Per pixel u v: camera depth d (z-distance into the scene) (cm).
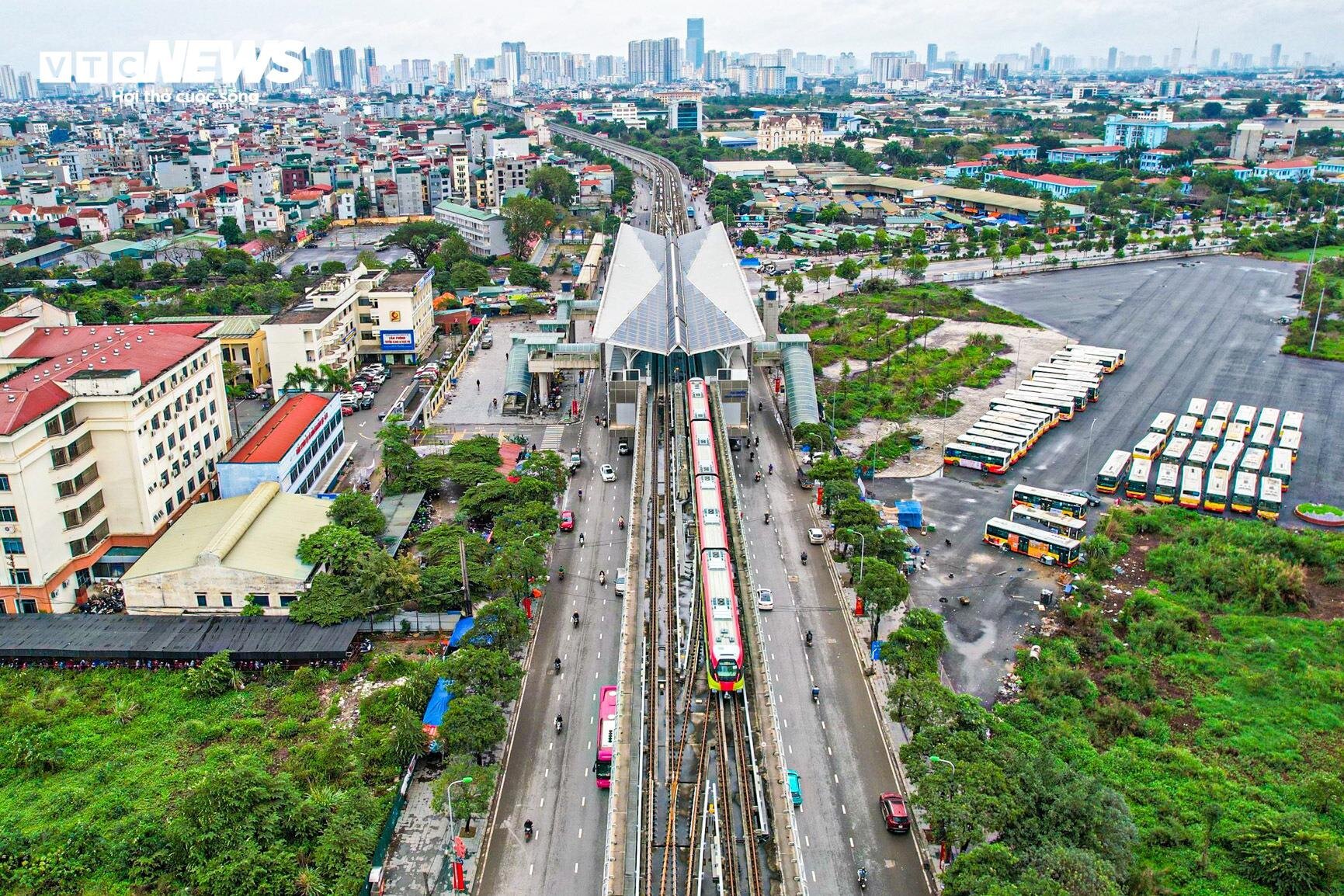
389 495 18412
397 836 10581
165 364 17175
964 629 14538
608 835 10269
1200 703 12888
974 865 9225
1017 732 11675
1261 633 14500
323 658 13500
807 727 12419
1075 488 19700
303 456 18525
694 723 12294
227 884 9438
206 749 11888
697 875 9819
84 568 15688
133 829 10381
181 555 14938
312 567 15050
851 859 10325
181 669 13462
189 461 17925
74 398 15462
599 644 14125
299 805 10381
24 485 14350
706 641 13175
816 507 18700
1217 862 10244
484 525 17562
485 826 10756
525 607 14800
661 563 16300
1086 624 14450
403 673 13312
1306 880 9819
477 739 11069
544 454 19012
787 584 15850
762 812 10725
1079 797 9962
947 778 10169
